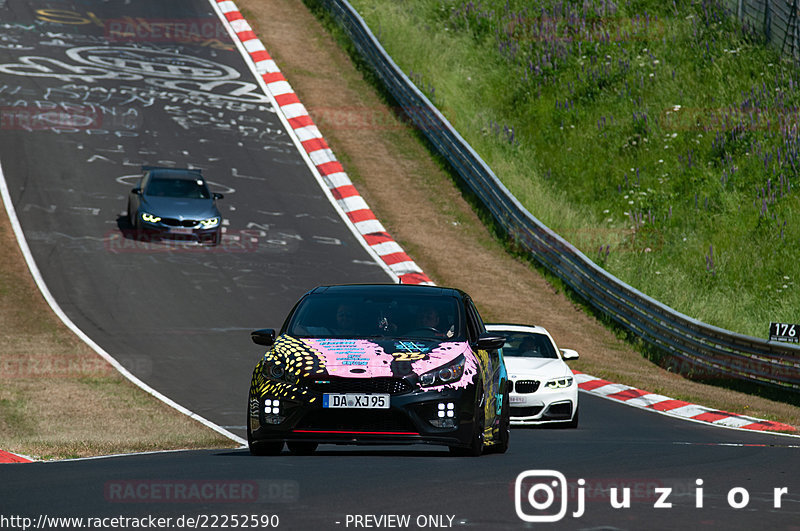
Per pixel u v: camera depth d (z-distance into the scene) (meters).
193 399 63.91
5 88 144.12
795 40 154.50
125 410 59.22
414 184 136.62
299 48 172.50
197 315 88.69
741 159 136.88
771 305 112.12
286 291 98.38
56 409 58.62
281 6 188.25
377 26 181.25
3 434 51.34
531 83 167.12
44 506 24.12
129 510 23.56
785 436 58.19
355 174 136.38
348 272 107.12
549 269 116.38
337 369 33.19
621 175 142.12
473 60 177.12
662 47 167.12
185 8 184.00
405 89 154.88
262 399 33.59
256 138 141.88
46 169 122.69
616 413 67.31
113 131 136.38
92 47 163.50
